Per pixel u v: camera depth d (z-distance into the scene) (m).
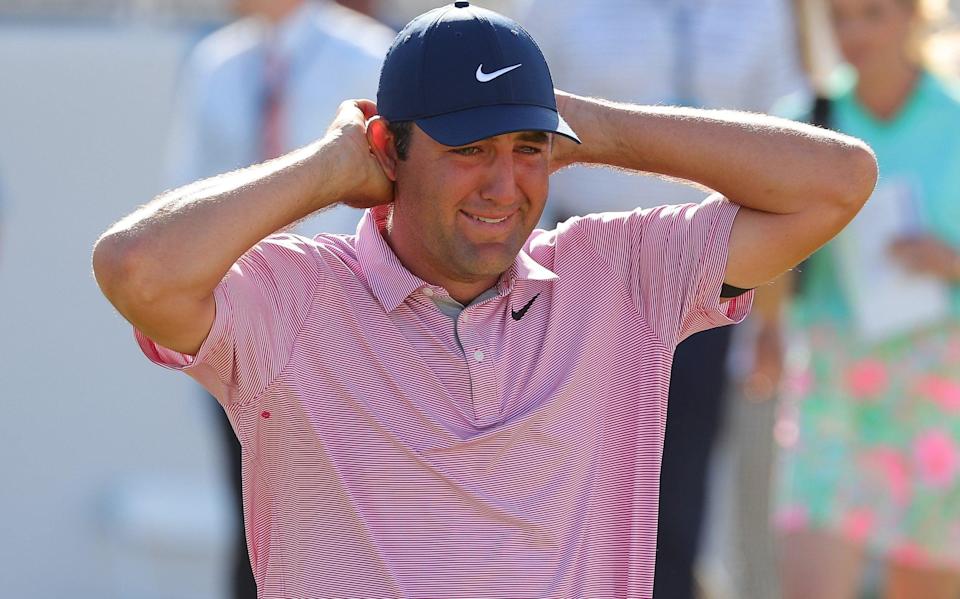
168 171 27.67
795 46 22.77
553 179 22.33
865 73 22.56
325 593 13.31
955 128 22.33
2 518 28.80
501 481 13.44
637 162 14.56
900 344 22.36
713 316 14.50
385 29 25.05
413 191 13.45
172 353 13.19
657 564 21.50
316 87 23.62
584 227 14.41
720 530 28.11
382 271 13.55
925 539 22.55
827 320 22.75
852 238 22.36
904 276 22.25
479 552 13.33
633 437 14.12
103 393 28.92
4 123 28.69
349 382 13.37
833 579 22.59
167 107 28.53
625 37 22.33
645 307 14.25
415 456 13.27
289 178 13.31
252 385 13.22
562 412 13.70
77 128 28.62
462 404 13.43
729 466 27.81
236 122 23.77
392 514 13.30
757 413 27.39
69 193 28.69
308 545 13.37
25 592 28.81
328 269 13.57
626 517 14.02
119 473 28.95
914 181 22.38
